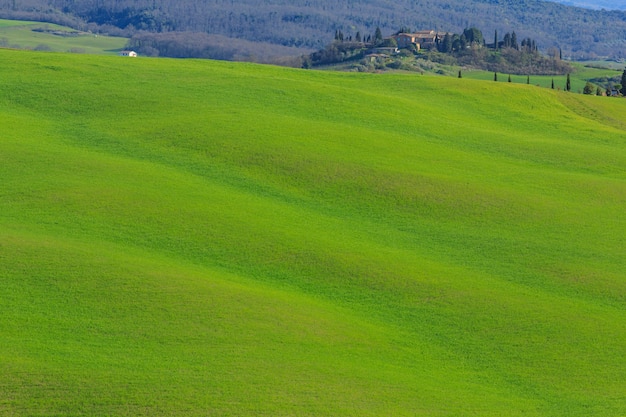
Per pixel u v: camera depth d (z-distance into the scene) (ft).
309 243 195.11
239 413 116.78
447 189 240.12
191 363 131.44
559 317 164.45
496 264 193.67
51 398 118.11
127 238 191.01
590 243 208.03
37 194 213.66
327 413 118.62
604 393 136.15
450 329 159.22
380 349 147.74
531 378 141.49
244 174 245.86
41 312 146.72
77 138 272.51
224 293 159.94
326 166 251.80
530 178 260.62
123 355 132.98
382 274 180.86
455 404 127.54
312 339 146.10
